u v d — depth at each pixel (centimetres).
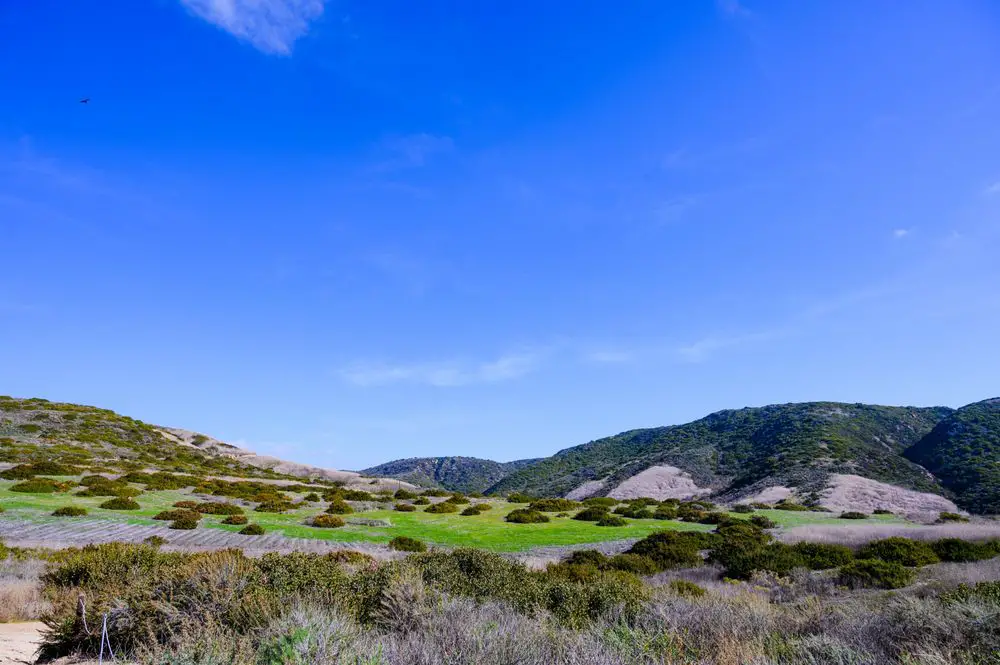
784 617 832
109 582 1020
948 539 2197
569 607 900
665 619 775
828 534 2659
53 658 720
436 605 730
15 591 1082
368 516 3384
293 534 2606
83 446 5338
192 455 6406
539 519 3362
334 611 639
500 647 566
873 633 719
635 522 3338
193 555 1127
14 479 3531
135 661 630
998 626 679
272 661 512
